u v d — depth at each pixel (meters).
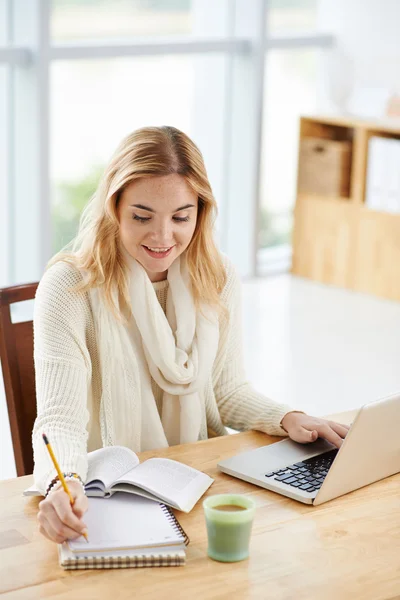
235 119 6.02
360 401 4.21
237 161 6.09
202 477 1.78
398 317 5.44
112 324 2.00
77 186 5.29
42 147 4.91
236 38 5.79
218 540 1.50
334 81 6.04
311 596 1.42
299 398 4.23
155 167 1.87
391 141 5.58
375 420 1.73
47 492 1.63
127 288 2.01
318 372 4.55
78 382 1.89
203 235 2.06
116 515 1.60
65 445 1.75
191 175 1.91
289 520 1.66
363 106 6.22
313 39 6.16
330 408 4.12
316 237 6.05
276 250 6.55
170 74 5.57
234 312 2.21
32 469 2.19
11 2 4.79
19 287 2.17
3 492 1.75
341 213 5.89
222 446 1.98
